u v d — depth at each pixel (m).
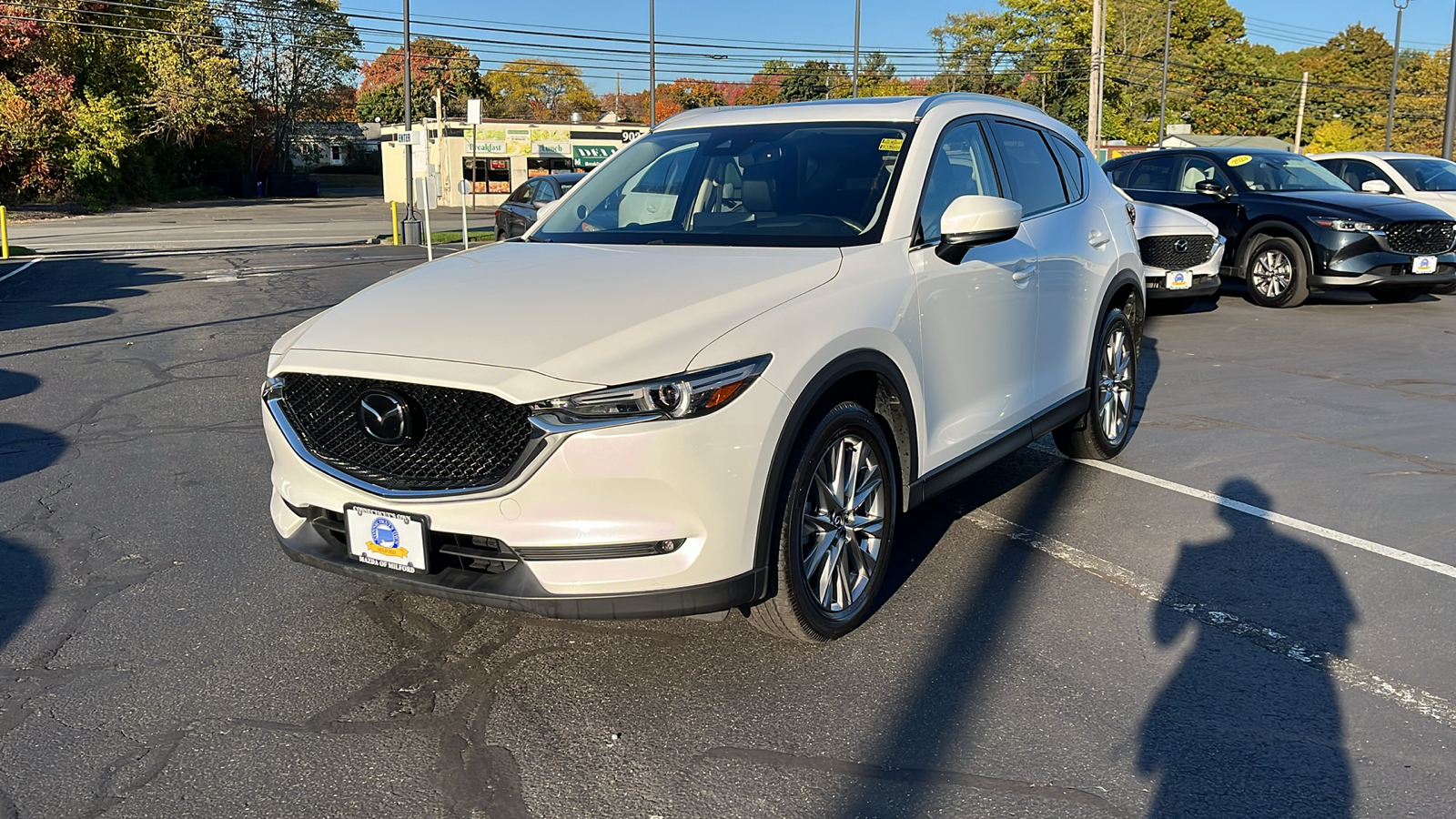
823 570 3.34
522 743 2.86
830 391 3.36
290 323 10.79
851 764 2.75
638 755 2.80
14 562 4.23
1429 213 10.94
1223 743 2.85
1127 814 2.52
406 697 3.13
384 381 2.92
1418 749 2.82
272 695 3.14
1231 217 11.85
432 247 22.89
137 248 22.20
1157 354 8.84
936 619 3.65
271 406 3.25
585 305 3.11
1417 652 3.40
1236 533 4.52
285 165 65.12
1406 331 9.92
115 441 6.14
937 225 3.91
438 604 3.80
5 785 2.67
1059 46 72.50
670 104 95.62
